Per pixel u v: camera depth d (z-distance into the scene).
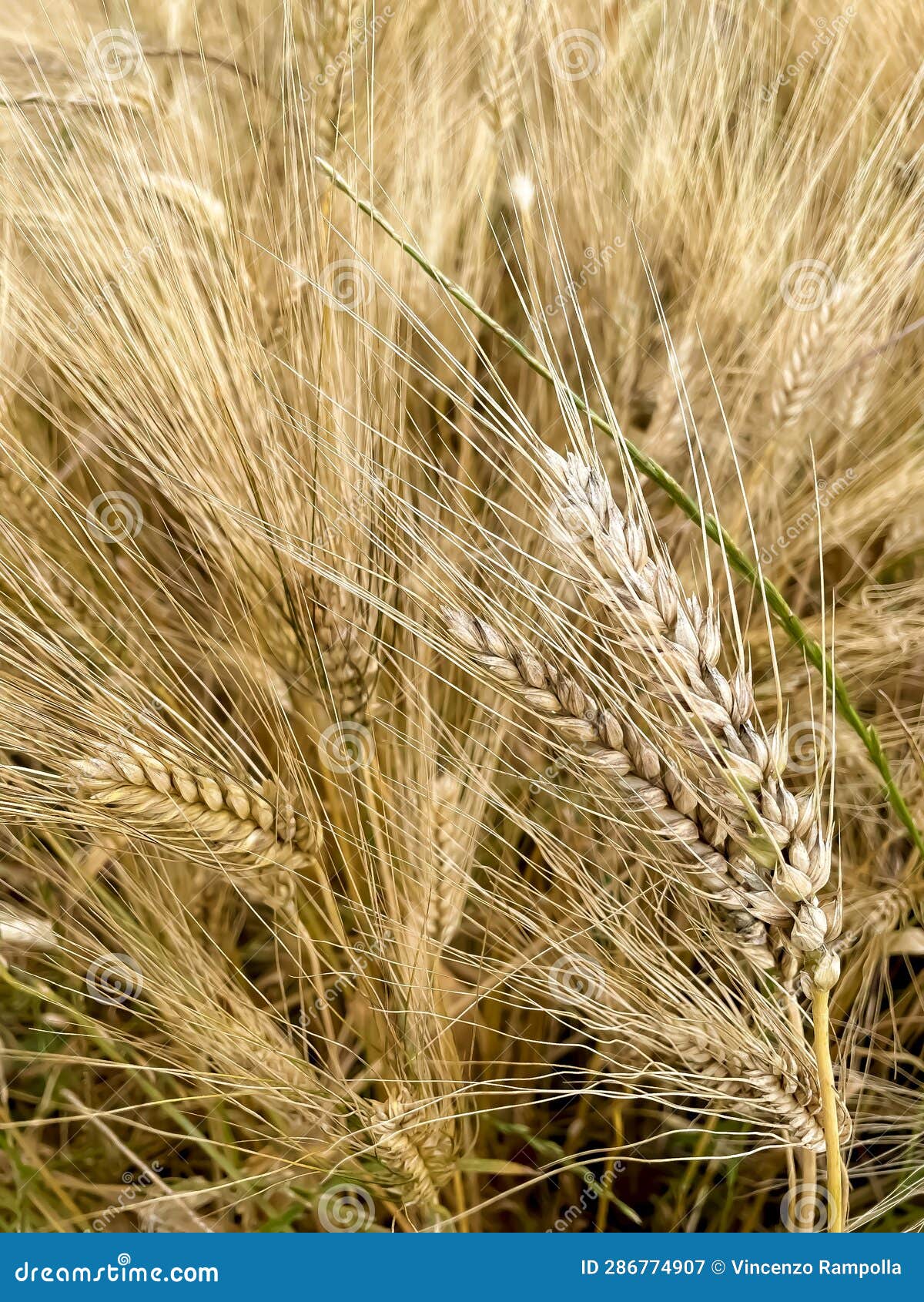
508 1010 0.42
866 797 0.43
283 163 0.38
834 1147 0.34
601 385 0.33
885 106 0.46
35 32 0.44
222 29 0.47
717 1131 0.37
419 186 0.43
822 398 0.42
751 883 0.33
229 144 0.42
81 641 0.39
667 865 0.35
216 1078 0.38
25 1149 0.41
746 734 0.32
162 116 0.39
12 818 0.36
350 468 0.37
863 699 0.43
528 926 0.37
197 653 0.42
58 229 0.38
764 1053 0.35
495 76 0.43
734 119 0.45
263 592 0.38
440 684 0.41
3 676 0.35
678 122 0.44
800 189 0.44
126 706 0.36
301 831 0.38
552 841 0.37
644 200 0.44
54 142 0.38
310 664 0.38
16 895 0.41
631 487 0.33
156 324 0.37
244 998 0.39
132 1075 0.40
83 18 0.45
